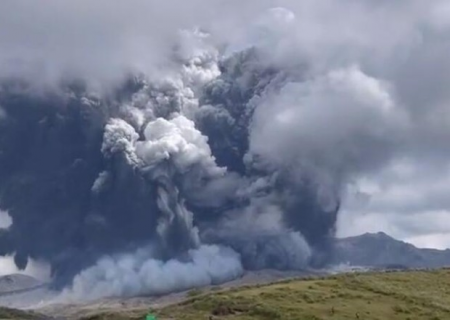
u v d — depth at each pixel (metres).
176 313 111.19
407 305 115.88
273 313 104.81
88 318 135.88
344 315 105.06
